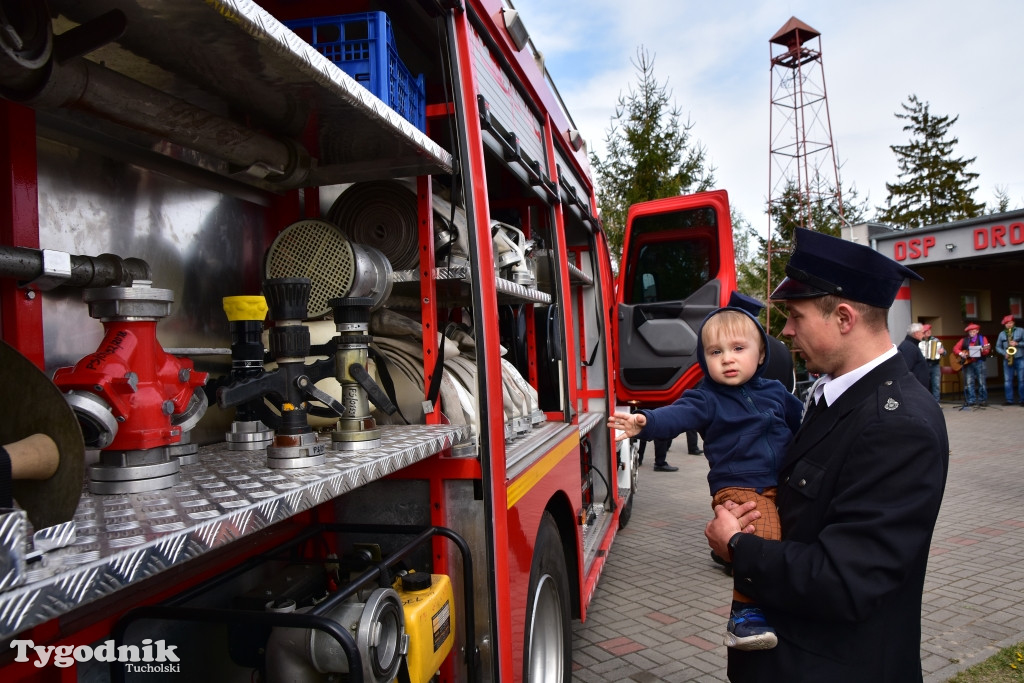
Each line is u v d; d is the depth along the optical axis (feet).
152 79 4.91
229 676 5.79
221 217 7.09
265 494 3.76
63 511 3.13
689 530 20.38
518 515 6.91
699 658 12.00
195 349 6.60
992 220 49.39
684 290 23.52
